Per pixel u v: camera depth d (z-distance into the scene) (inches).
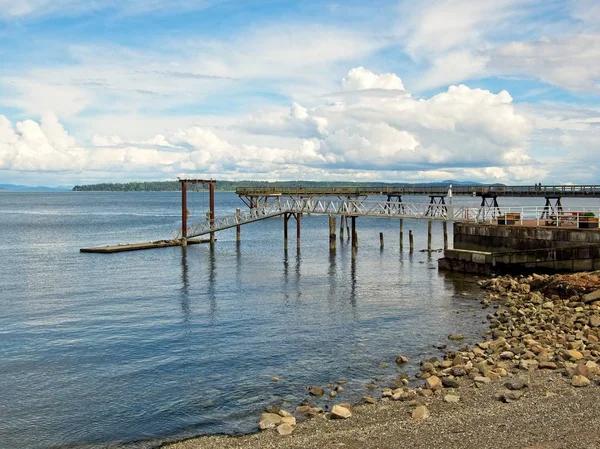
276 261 1854.1
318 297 1243.2
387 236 2792.8
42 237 2778.1
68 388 691.4
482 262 1444.4
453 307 1119.6
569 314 943.7
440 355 798.5
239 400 645.9
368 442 500.4
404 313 1074.7
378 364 763.4
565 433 500.1
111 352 834.2
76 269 1673.2
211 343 879.7
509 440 490.9
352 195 2891.2
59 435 567.5
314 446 498.3
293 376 722.2
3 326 987.3
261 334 930.1
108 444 546.9
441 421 537.3
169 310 1114.7
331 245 2100.1
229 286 1390.3
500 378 653.9
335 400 633.6
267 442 513.7
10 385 702.5
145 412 618.5
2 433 573.3
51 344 876.6
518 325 909.2
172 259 1897.1
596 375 647.8
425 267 1680.6
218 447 516.4
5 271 1632.6
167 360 795.4
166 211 5600.4
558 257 1273.4
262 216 2100.1
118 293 1298.0
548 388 616.1
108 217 4559.5
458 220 1622.8
